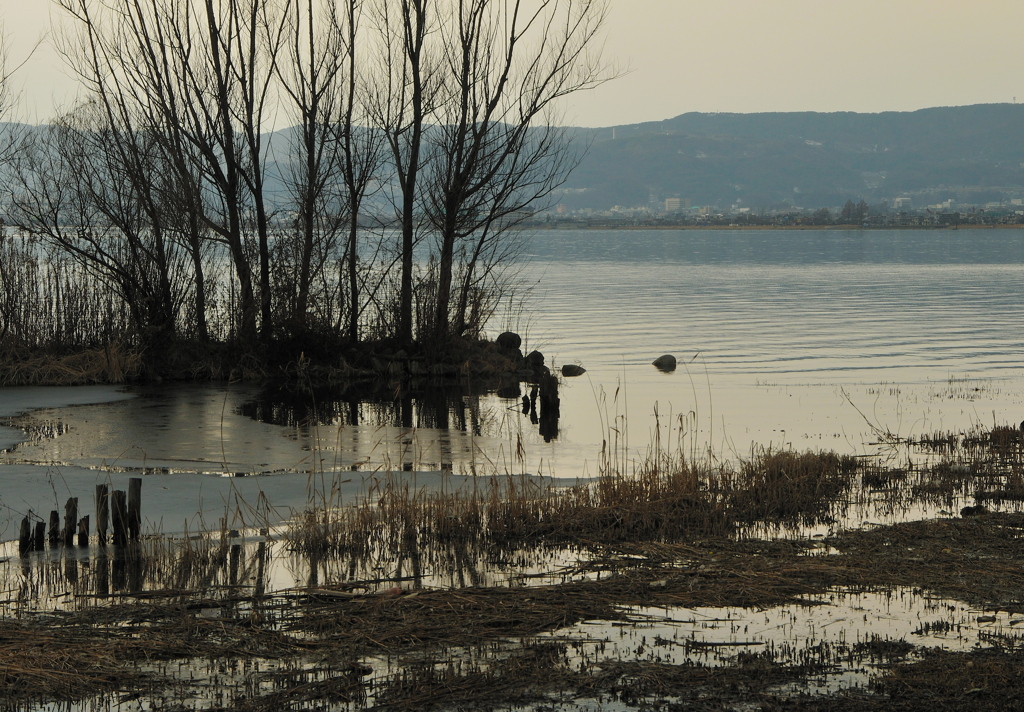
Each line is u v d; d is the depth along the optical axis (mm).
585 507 32281
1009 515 31828
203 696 18703
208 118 66125
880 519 31938
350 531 30047
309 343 69250
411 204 71312
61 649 20781
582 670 19734
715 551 28328
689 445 45406
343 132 68938
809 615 22875
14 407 54094
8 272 66375
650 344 89812
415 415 54438
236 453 42375
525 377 70812
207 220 67688
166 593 24625
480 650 20891
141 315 68812
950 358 79562
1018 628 21875
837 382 67188
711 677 19375
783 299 144250
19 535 29000
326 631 22047
